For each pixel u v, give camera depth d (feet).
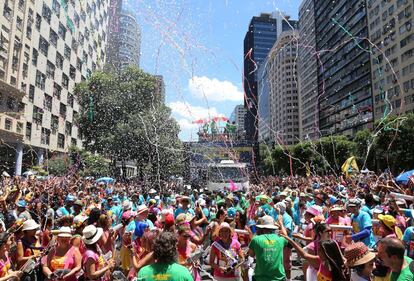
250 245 15.71
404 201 26.16
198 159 102.17
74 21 183.01
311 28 395.34
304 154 195.42
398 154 129.59
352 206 21.74
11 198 34.12
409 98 199.41
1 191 45.39
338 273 12.01
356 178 68.59
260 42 590.55
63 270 15.19
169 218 17.35
